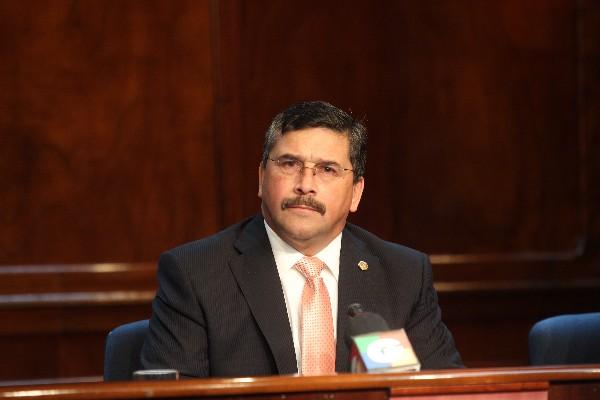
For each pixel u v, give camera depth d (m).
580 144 16.72
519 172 16.58
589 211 16.75
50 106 15.01
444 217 16.33
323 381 5.66
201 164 15.53
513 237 16.58
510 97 16.52
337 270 8.55
